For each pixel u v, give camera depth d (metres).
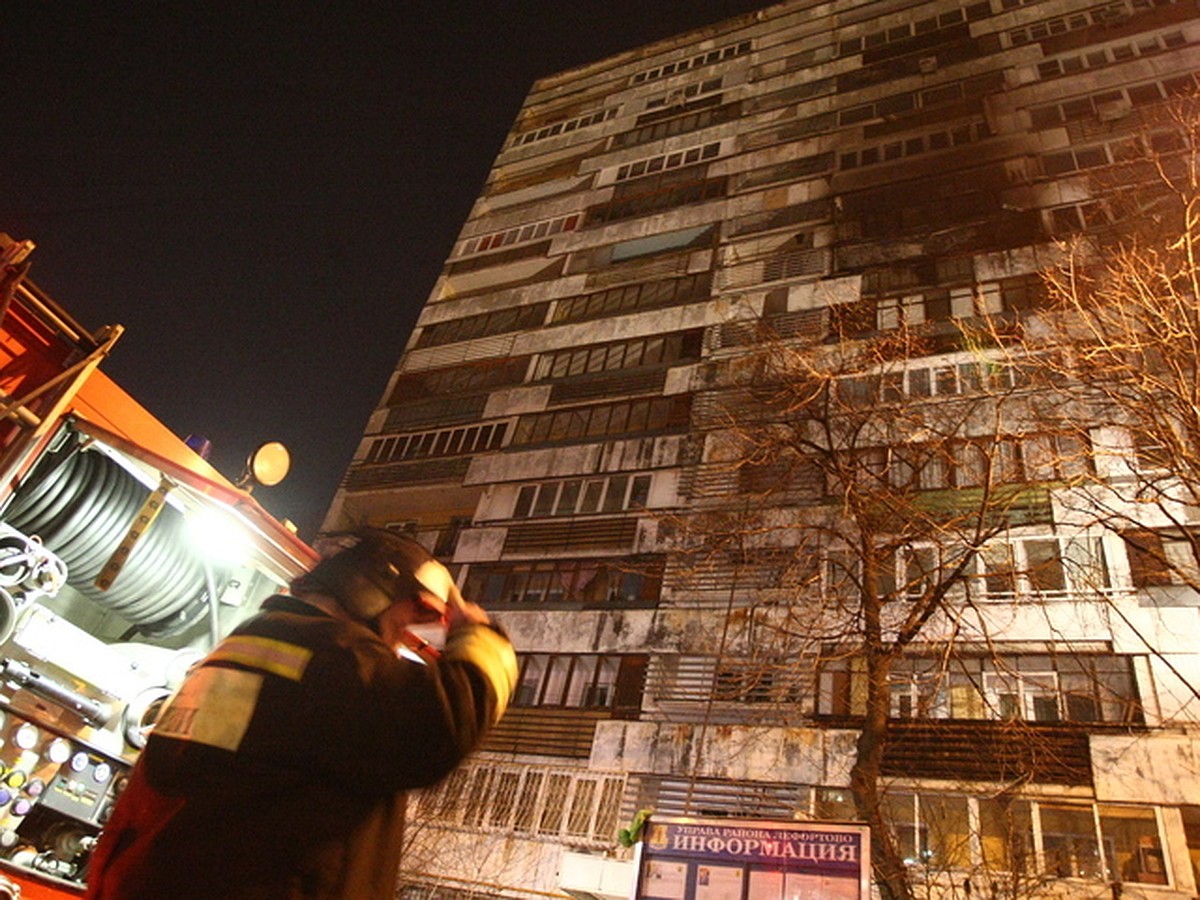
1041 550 18.66
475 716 1.28
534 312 35.03
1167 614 17.08
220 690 1.16
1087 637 17.36
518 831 20.27
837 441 19.28
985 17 34.72
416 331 37.44
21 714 4.86
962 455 19.61
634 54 45.62
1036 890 14.62
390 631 1.43
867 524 11.09
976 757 16.70
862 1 39.38
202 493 5.60
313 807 1.12
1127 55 29.92
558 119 45.12
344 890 1.11
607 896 13.30
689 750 19.88
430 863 20.14
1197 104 25.34
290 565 6.28
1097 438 18.61
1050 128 29.09
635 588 23.89
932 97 33.06
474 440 31.16
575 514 26.64
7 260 4.79
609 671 22.64
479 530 27.89
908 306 26.11
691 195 36.00
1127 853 15.09
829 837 5.48
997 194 27.97
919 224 28.78
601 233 36.91
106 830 1.17
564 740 21.64
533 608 24.89
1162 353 9.62
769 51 40.44
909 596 18.17
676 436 26.94
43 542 5.23
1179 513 17.83
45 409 4.98
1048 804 16.00
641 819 5.91
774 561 19.89
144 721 5.47
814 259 29.73
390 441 33.16
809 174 33.34
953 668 18.00
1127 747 15.95
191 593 6.02
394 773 1.18
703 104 40.03
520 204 41.25
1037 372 11.40
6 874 4.57
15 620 4.82
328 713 1.14
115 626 6.03
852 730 18.31
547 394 31.20
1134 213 13.14
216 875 1.04
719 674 20.66
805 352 16.23
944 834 16.27
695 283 31.89
